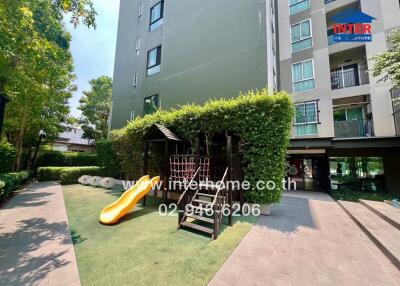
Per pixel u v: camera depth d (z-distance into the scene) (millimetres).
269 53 8266
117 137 10906
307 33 11727
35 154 15250
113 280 2664
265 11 8320
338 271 3016
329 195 10039
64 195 8453
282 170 5730
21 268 2895
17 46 5430
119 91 15375
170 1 12156
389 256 3439
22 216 5434
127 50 15250
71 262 3107
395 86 7391
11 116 11922
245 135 6082
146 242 3912
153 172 8586
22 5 5211
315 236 4387
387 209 6047
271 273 2908
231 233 4434
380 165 10195
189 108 7430
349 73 11695
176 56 11188
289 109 5711
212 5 10023
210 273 2867
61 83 12039
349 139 9406
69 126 17469
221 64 9211
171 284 2604
